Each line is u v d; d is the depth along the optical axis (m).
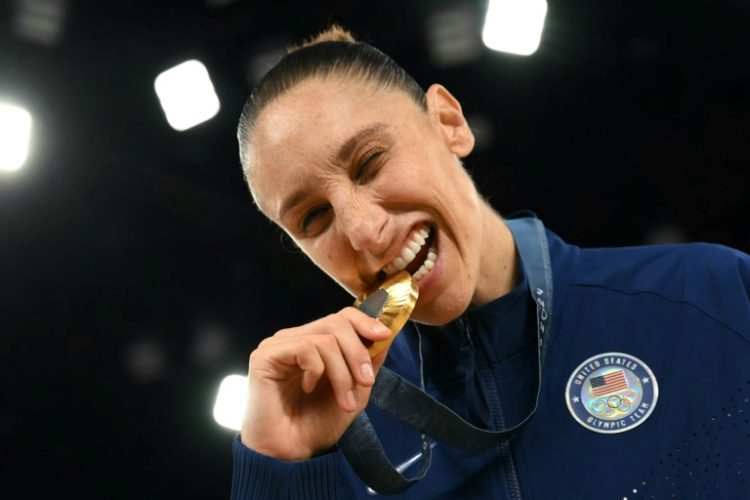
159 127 5.55
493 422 1.98
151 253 5.91
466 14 5.03
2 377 6.08
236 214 5.81
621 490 1.80
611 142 5.16
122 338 6.05
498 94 5.18
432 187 1.91
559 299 2.05
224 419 5.18
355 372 1.73
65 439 6.17
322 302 5.89
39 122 5.44
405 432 2.07
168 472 6.15
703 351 1.86
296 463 1.80
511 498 1.87
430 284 1.92
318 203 1.92
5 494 6.17
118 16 5.26
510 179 5.23
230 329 5.99
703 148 5.04
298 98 1.93
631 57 5.07
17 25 5.23
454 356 2.11
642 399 1.87
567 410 1.91
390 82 2.00
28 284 5.94
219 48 5.34
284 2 5.18
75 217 5.78
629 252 2.10
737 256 1.96
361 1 5.11
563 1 5.00
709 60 5.00
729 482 1.76
